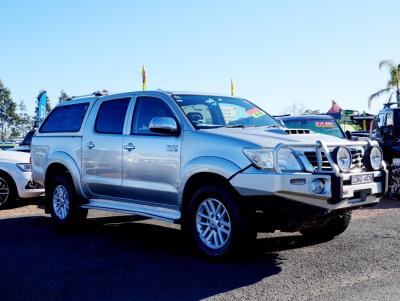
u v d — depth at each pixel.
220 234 5.85
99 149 7.54
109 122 7.59
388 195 11.70
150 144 6.71
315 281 5.04
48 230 8.28
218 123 6.73
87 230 8.23
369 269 5.46
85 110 8.16
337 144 5.72
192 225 6.13
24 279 5.29
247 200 5.57
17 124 83.19
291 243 6.88
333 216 5.70
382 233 7.50
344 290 4.72
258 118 7.24
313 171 5.49
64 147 8.25
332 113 28.64
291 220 5.45
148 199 6.84
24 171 10.92
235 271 5.45
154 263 5.91
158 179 6.59
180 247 6.81
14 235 7.83
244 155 5.61
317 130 13.43
